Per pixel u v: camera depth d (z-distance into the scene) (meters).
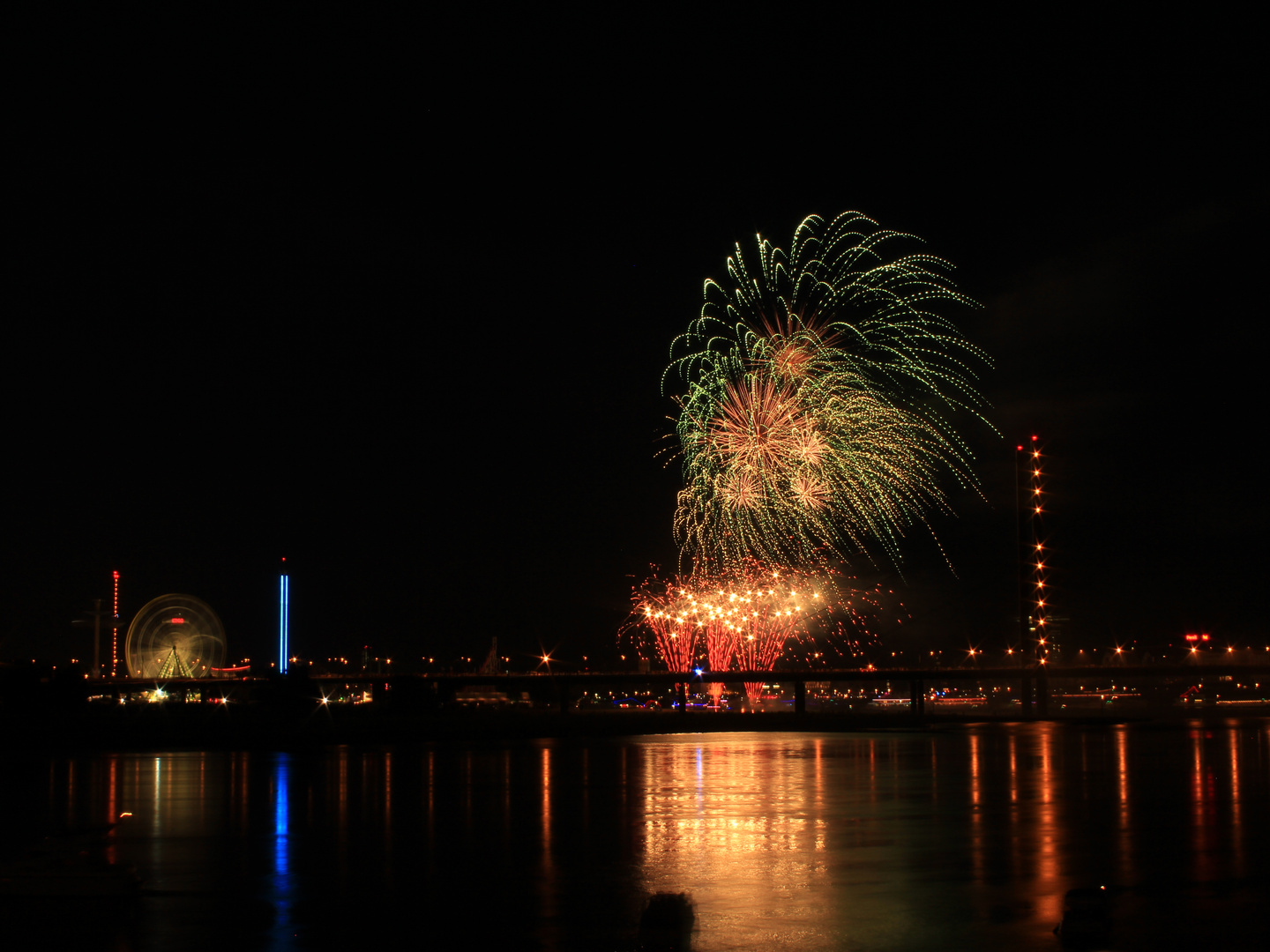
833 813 85.06
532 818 82.94
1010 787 102.00
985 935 46.78
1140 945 45.12
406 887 56.97
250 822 81.44
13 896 53.81
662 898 45.22
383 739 192.75
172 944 45.78
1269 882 56.88
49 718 198.25
